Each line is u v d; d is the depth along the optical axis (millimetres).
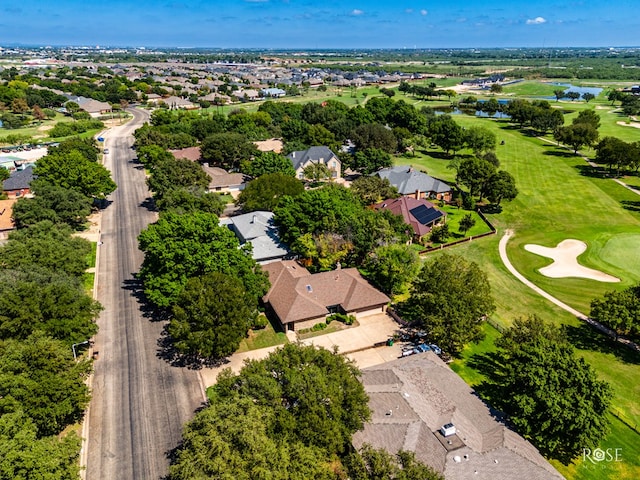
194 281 51312
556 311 64875
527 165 141125
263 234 77688
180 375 50406
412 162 146625
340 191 84438
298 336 57375
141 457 40500
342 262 74125
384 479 32156
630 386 50188
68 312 48344
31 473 30750
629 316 54000
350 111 183750
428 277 56000
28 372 39500
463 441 37750
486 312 54094
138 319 60562
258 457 30500
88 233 88250
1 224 81312
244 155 126562
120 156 144875
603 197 112688
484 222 98750
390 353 54625
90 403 46312
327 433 34406
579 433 37625
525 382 40750
